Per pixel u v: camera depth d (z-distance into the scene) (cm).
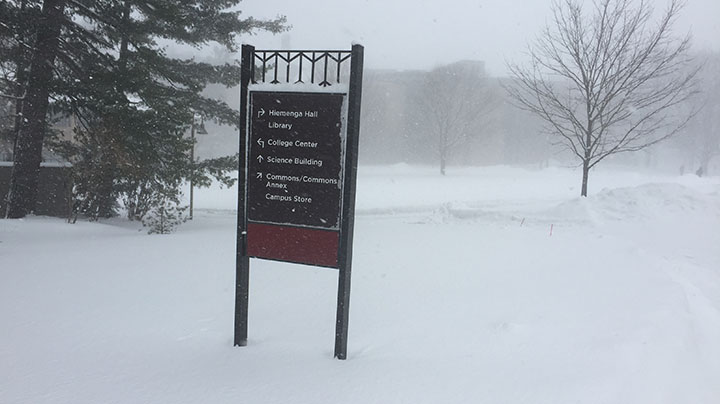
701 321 571
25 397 344
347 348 448
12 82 1584
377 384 368
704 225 1262
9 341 459
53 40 1403
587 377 376
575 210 1420
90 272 755
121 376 382
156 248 989
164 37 1630
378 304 585
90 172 1404
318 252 419
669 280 712
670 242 1126
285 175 424
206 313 549
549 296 621
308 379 377
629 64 1628
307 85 412
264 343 459
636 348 434
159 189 1476
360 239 1103
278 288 657
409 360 417
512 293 634
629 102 1712
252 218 437
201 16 1739
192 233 1279
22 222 1330
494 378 378
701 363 439
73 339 466
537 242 1059
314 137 413
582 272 760
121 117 1352
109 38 1530
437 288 658
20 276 728
